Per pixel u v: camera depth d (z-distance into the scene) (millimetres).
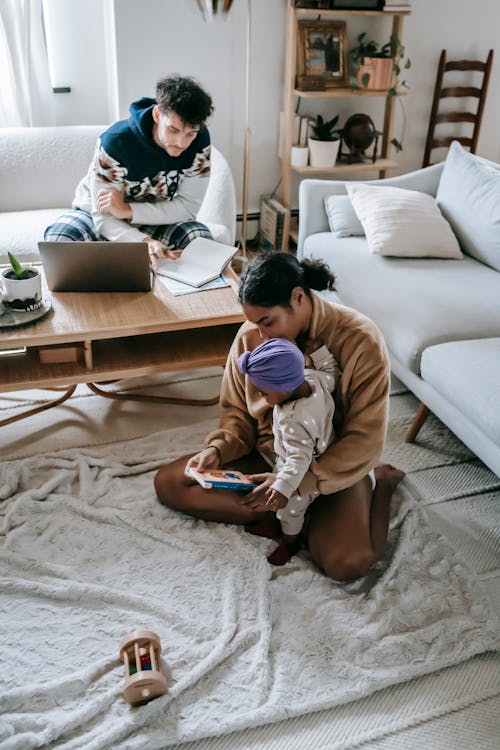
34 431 2061
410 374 2084
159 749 1235
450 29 3443
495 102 3738
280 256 1379
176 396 2273
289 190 3332
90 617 1469
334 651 1415
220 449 1646
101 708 1275
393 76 3201
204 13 1910
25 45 2824
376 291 2283
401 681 1373
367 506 1596
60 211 2746
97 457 1928
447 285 2291
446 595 1552
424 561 1633
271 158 3451
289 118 3168
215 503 1658
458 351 1914
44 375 1813
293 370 1329
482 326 2068
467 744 1278
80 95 3213
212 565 1597
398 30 3105
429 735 1291
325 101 3400
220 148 3359
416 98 3598
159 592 1531
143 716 1251
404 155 3760
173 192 2314
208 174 2309
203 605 1502
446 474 1964
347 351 1476
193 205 2355
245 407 1698
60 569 1564
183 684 1310
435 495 1878
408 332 2062
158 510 1741
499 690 1374
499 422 1668
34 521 1701
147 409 2201
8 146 2719
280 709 1289
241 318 1877
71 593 1500
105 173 2186
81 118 3277
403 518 1742
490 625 1481
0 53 2869
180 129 1972
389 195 2584
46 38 3018
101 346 1959
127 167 2170
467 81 3660
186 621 1453
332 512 1567
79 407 2186
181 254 2133
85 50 3107
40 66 2934
